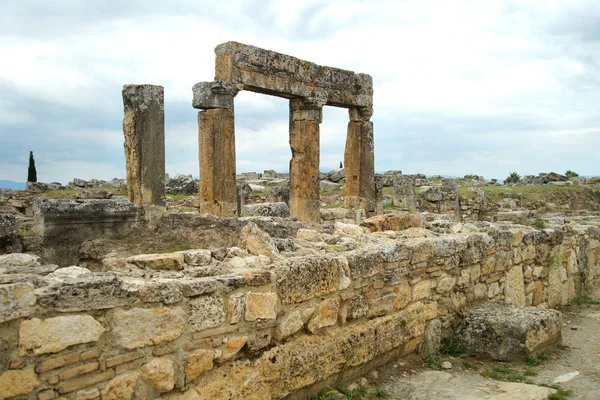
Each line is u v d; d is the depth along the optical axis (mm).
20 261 5203
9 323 3674
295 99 17359
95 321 4070
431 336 7750
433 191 28859
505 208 29891
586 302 12109
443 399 6121
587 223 15711
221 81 14719
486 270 9195
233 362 5039
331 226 9883
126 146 10250
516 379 6883
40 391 3801
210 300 4812
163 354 4484
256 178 42344
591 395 6301
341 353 6086
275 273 5457
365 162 19422
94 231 9031
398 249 7180
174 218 9961
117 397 4180
